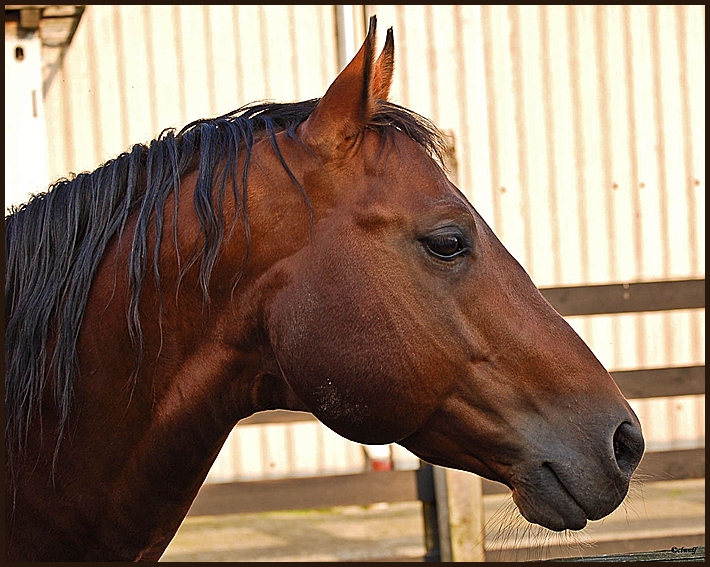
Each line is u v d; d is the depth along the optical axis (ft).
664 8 20.81
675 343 20.86
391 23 19.67
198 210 5.02
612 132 20.70
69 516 5.13
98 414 5.07
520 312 5.10
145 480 5.20
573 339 5.20
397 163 5.08
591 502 4.88
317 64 19.52
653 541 14.60
